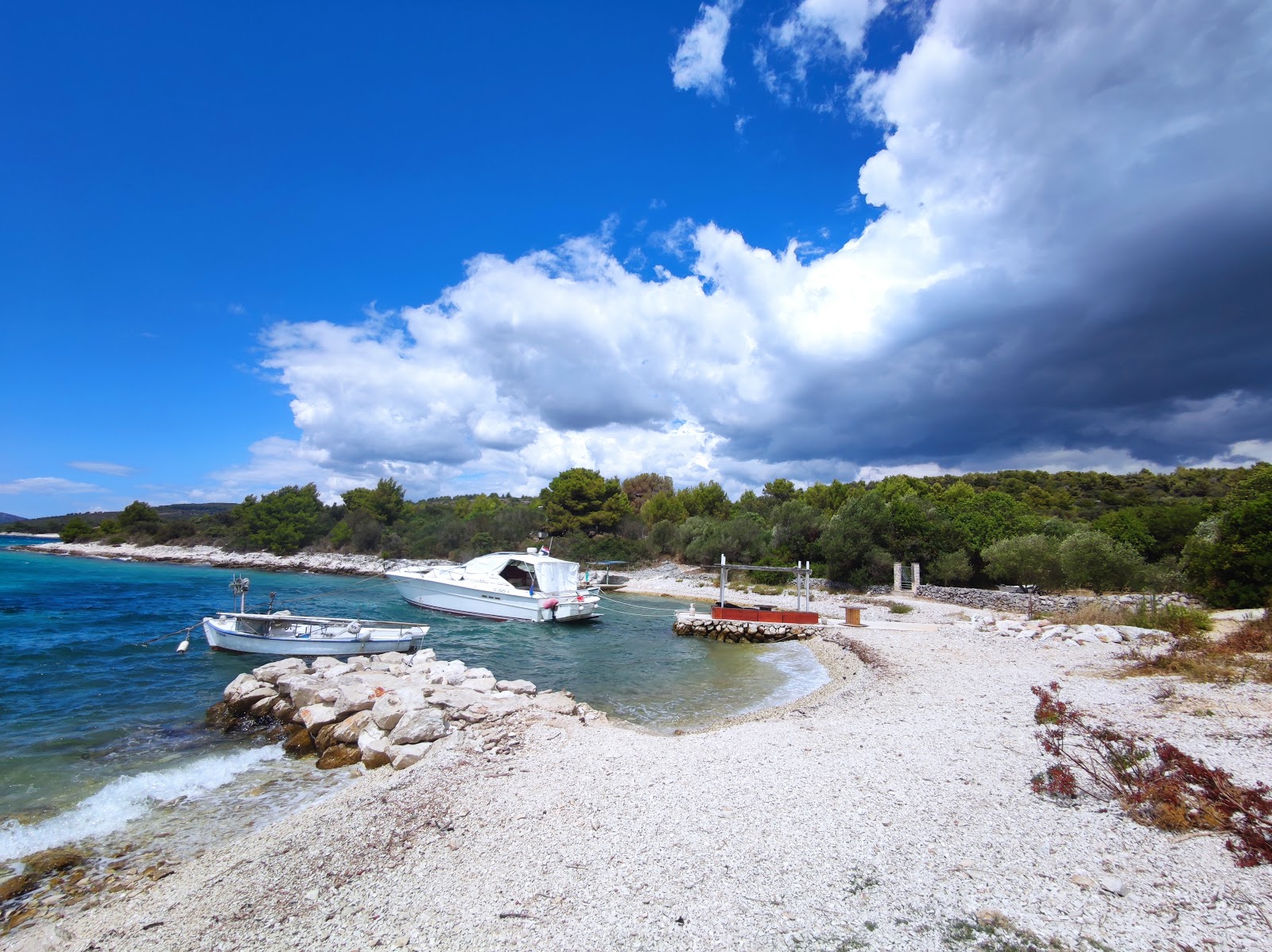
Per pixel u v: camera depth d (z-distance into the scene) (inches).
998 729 384.2
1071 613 954.7
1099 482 2977.4
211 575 2139.5
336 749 437.7
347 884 234.7
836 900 199.8
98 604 1238.9
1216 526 1021.8
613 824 267.7
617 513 2600.9
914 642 815.7
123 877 283.7
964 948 173.0
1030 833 236.8
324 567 2482.8
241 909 223.5
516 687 571.5
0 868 291.7
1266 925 171.9
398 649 800.9
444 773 354.9
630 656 893.2
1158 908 184.1
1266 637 531.5
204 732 493.4
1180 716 371.9
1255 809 231.5
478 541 2443.4
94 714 530.6
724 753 364.5
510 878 226.4
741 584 1747.0
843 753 350.6
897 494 2185.0
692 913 196.2
